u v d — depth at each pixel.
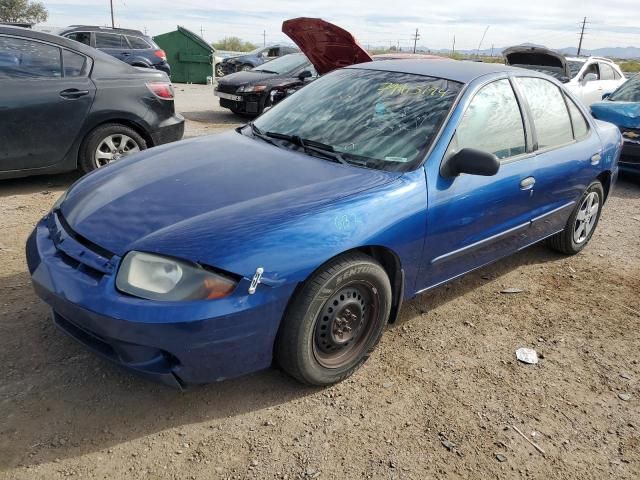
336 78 3.82
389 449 2.35
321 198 2.56
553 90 4.00
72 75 5.24
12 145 4.96
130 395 2.56
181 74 20.52
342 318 2.65
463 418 2.58
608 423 2.63
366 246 2.63
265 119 3.71
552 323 3.53
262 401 2.60
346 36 6.11
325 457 2.28
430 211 2.86
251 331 2.30
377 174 2.83
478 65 3.73
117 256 2.26
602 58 12.26
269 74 10.77
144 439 2.31
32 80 4.99
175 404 2.53
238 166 2.91
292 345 2.45
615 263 4.55
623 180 7.54
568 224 4.37
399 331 3.29
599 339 3.37
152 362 2.24
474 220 3.18
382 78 3.58
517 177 3.42
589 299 3.89
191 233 2.28
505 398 2.75
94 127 5.39
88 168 5.44
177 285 2.17
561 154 3.85
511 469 2.30
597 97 11.59
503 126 3.41
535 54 11.70
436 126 3.04
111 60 5.54
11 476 2.07
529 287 4.02
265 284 2.27
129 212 2.49
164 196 2.60
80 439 2.28
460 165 2.89
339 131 3.24
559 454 2.41
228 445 2.32
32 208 4.85
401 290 2.91
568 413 2.68
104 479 2.10
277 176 2.78
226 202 2.52
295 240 2.35
